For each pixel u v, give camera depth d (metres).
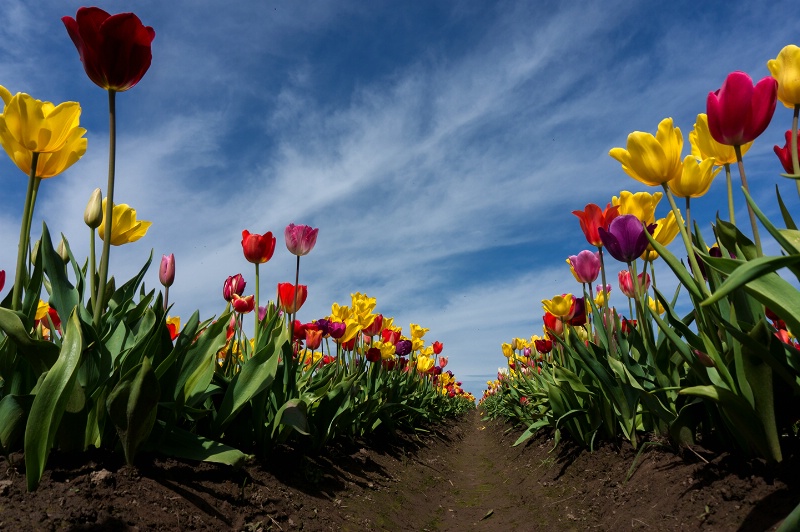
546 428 1.48
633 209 0.69
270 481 0.74
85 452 0.56
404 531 0.84
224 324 0.71
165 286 0.82
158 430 0.60
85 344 0.53
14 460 0.51
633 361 0.78
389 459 1.29
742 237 0.46
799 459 0.46
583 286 0.88
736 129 0.45
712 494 0.51
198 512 0.55
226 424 0.71
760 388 0.45
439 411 2.49
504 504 1.07
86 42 0.49
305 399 0.93
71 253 0.65
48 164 0.55
